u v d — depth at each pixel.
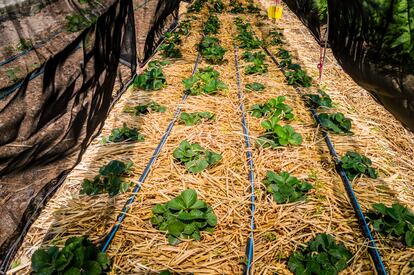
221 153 3.49
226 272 2.30
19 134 2.48
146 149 3.52
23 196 2.57
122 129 3.71
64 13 2.99
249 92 4.88
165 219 2.65
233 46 7.11
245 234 2.59
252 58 6.16
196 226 2.55
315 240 2.45
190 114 4.14
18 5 2.46
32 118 2.57
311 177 3.20
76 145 3.24
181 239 2.49
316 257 2.29
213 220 2.59
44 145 2.77
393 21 2.05
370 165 3.37
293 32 8.49
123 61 4.98
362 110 4.54
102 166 3.27
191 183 3.08
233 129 3.91
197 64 5.93
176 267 2.32
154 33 6.84
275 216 2.76
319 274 2.19
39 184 2.76
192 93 4.70
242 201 2.89
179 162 3.34
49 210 2.76
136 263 2.33
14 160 2.47
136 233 2.56
